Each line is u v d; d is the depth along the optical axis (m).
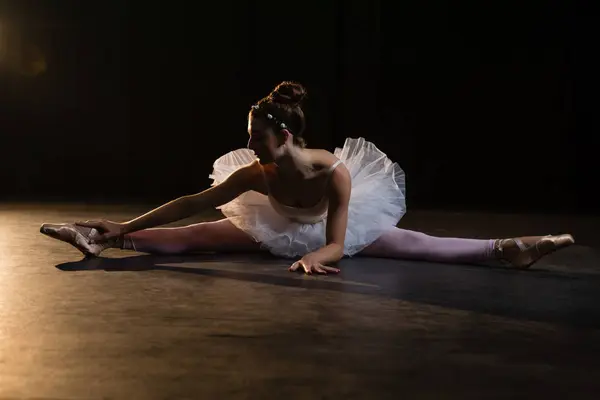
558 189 7.40
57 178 7.96
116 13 7.79
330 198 2.75
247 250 3.13
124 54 7.85
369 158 3.00
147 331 1.80
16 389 1.38
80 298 2.18
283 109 2.69
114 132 7.95
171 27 7.79
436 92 7.62
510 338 1.77
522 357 1.61
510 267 2.83
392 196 2.98
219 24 7.74
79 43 7.83
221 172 3.07
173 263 2.84
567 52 7.34
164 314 1.98
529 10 7.38
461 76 7.57
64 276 2.54
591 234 4.07
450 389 1.40
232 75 7.80
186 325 1.87
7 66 7.79
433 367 1.54
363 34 7.42
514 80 7.48
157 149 7.96
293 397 1.35
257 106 2.70
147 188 7.96
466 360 1.59
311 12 7.53
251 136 2.71
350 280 2.51
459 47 7.55
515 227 4.43
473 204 6.52
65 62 7.84
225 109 7.86
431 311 2.05
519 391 1.40
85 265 2.77
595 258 3.09
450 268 2.78
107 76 7.88
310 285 2.41
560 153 7.44
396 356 1.61
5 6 7.71
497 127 7.56
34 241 3.48
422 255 2.94
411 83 7.62
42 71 7.84
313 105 7.57
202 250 3.10
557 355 1.63
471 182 7.62
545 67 7.41
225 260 2.92
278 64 7.66
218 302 2.14
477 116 7.59
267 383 1.42
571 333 1.83
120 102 7.92
